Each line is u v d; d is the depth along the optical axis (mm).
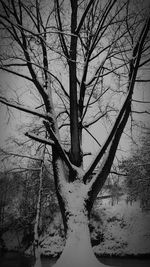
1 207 25406
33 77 10758
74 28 9617
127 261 30312
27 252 25875
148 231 34812
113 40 11477
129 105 10211
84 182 9906
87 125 11648
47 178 16828
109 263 28641
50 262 26375
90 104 12258
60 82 11328
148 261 30312
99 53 11625
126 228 35969
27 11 10766
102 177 9883
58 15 10305
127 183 25406
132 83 9852
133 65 10375
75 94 9898
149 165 23297
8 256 27172
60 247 29922
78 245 8656
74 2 9500
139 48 9664
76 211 9297
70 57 9703
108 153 10031
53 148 10492
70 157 10281
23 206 22344
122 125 10070
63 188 9789
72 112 9938
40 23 10969
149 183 24641
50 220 30734
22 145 13023
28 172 15086
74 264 8266
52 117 10555
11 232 29422
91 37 11680
